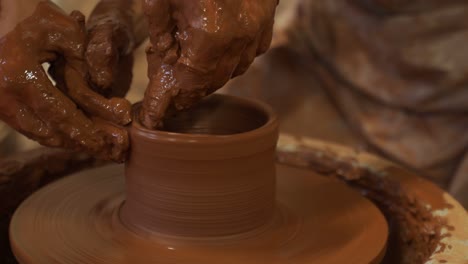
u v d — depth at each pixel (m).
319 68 1.32
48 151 0.93
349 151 0.95
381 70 1.22
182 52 0.66
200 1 0.64
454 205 0.82
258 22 0.65
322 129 1.32
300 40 1.34
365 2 1.21
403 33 1.17
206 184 0.71
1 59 0.70
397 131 1.22
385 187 0.89
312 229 0.77
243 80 1.32
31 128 0.72
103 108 0.73
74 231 0.75
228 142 0.70
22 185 0.90
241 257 0.71
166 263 0.70
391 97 1.21
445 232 0.77
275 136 0.74
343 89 1.29
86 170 0.88
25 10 0.72
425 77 1.18
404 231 0.86
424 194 0.85
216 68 0.66
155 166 0.71
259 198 0.74
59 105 0.71
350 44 1.25
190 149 0.70
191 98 0.68
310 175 0.89
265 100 1.34
